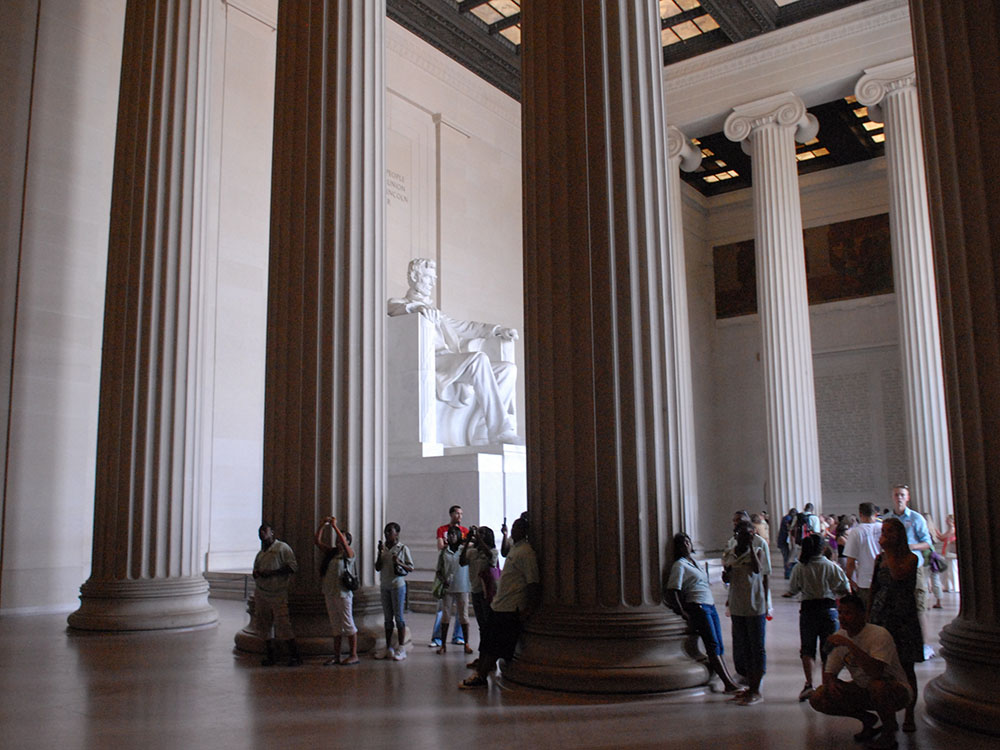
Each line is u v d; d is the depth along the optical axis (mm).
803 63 18891
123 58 10867
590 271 6324
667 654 5918
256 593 7480
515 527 6520
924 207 17125
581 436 6191
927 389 16688
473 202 21031
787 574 15211
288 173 8531
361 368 8344
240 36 15898
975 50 5320
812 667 6441
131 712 5629
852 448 24922
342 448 8141
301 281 8305
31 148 12531
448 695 6027
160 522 9891
